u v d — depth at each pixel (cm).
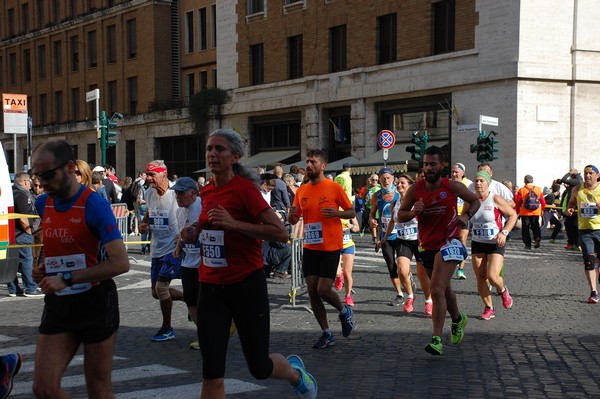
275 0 3422
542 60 2522
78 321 414
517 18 2491
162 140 4188
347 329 813
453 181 739
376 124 3000
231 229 448
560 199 2142
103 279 411
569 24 2545
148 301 1139
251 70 3588
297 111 3362
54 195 421
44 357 409
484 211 945
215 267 461
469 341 819
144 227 831
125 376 666
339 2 3119
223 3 3716
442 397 598
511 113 2519
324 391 615
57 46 5116
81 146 4822
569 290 1220
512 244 2105
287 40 3384
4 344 827
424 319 962
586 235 1096
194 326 924
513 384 639
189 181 766
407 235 1005
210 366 452
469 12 2633
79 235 417
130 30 4453
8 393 454
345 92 3081
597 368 696
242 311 464
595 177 1086
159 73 4244
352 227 1056
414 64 2812
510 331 874
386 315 993
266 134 3584
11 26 5606
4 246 1084
